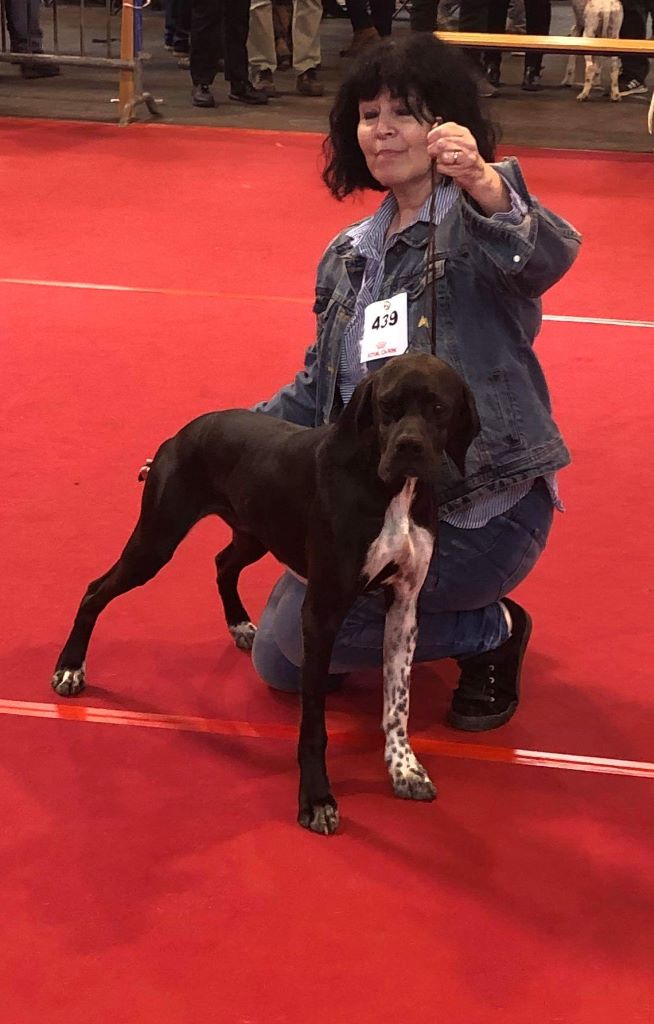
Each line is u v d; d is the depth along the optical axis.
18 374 5.58
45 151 9.45
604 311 6.56
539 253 2.87
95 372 5.63
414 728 3.36
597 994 2.43
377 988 2.43
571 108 11.99
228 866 2.78
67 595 3.92
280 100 11.77
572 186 8.97
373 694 3.54
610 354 6.02
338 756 3.23
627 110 12.00
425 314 3.07
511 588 3.33
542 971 2.49
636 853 2.86
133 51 10.48
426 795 3.04
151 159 9.33
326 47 15.15
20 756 3.16
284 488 2.98
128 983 2.43
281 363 5.82
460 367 3.05
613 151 10.15
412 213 3.16
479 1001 2.40
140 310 6.38
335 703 3.48
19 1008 2.36
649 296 6.81
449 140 2.72
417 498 2.84
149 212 8.02
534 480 3.22
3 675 3.52
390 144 3.04
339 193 3.49
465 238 3.02
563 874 2.79
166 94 11.87
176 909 2.64
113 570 3.37
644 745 3.29
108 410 5.26
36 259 7.07
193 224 7.81
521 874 2.78
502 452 3.09
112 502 4.51
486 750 3.26
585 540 4.34
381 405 2.64
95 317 6.27
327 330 3.31
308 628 2.90
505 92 12.70
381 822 2.96
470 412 2.73
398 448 2.59
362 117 3.12
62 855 2.80
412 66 3.00
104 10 16.97
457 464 2.84
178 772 3.13
